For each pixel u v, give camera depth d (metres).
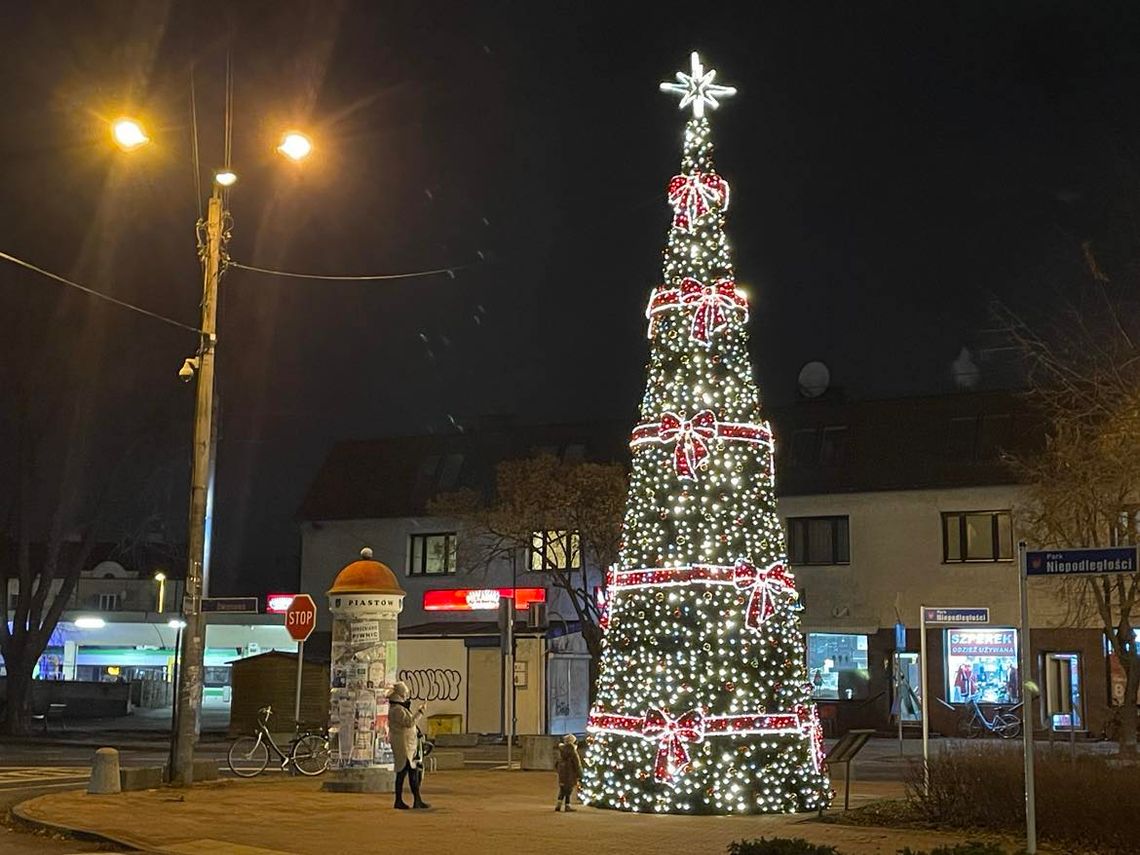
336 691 19.61
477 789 20.20
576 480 35.81
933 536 38.59
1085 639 35.78
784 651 16.69
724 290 17.22
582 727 39.19
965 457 38.72
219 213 21.27
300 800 18.00
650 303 17.50
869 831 14.07
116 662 56.34
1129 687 25.45
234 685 34.59
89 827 14.99
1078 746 31.06
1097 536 22.89
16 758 29.47
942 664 37.78
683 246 17.42
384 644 19.72
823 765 16.84
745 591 16.45
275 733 28.77
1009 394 39.59
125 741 36.38
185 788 19.81
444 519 45.78
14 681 39.38
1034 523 24.97
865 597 39.12
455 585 45.25
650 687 16.36
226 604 20.44
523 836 13.92
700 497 16.62
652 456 17.09
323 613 47.84
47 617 40.09
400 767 16.92
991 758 14.73
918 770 15.66
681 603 16.41
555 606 42.19
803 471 40.72
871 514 39.47
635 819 15.42
